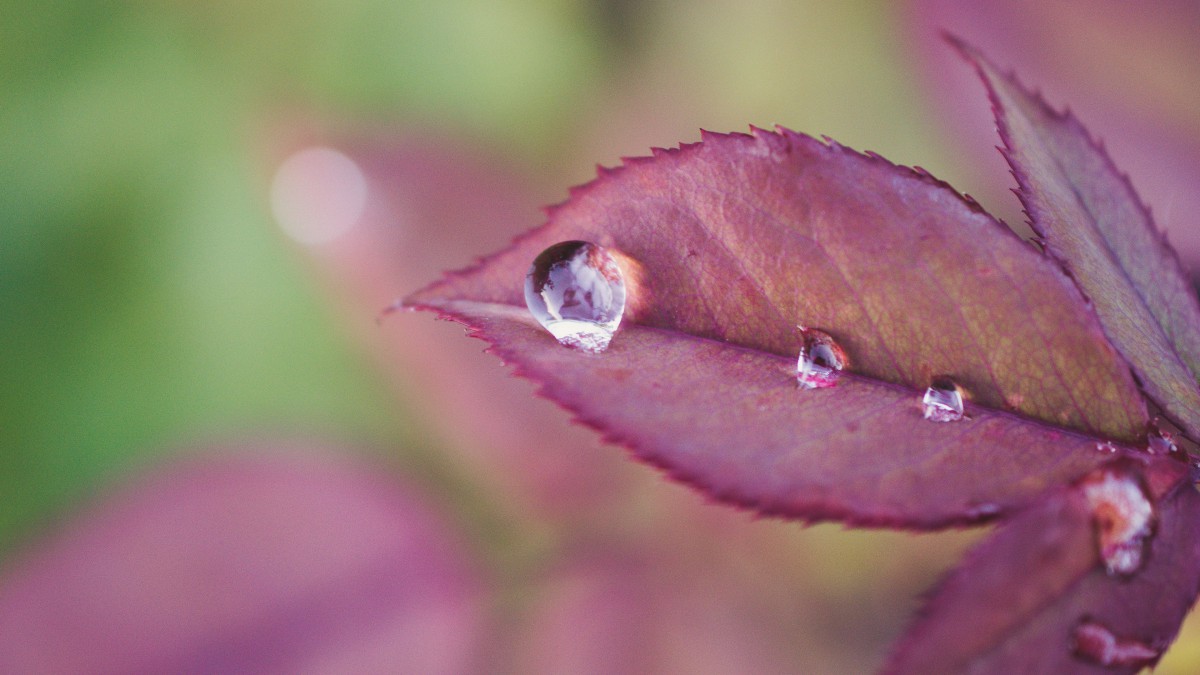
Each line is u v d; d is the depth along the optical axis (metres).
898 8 0.25
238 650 0.20
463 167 0.26
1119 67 0.22
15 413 0.24
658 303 0.16
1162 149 0.21
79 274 0.25
